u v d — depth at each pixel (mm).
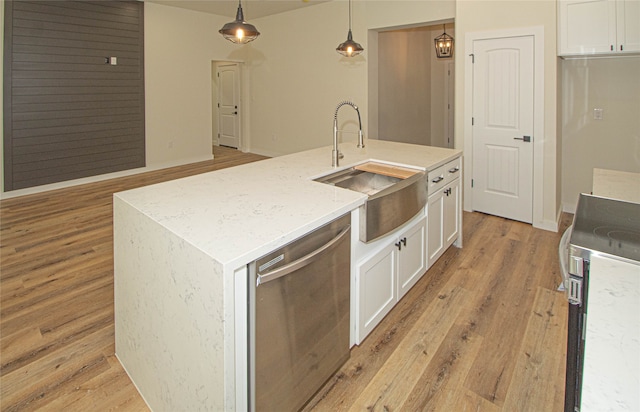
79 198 5113
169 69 6797
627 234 1148
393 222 2115
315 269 1611
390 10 5613
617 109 4047
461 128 4508
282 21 7180
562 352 2107
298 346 1581
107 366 2010
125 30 6098
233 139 8875
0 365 2004
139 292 1730
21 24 5004
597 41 3541
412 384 1889
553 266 3143
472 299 2652
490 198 4434
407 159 2869
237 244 1337
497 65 4133
